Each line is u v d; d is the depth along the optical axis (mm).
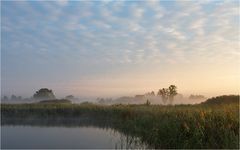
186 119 21266
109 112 40344
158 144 19984
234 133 18016
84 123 35844
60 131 29031
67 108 42500
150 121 26578
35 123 35844
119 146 20828
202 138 18469
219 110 23906
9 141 23344
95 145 21359
